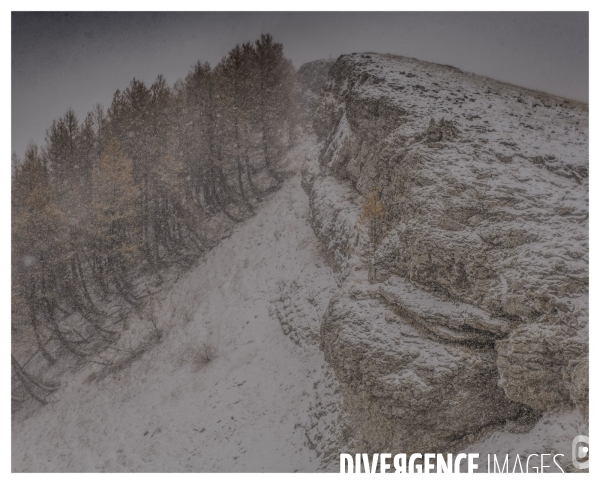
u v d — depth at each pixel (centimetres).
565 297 842
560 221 949
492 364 931
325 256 1666
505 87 1730
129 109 2438
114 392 1741
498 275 930
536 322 853
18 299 2102
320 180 1880
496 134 1230
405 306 1030
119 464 1475
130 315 2056
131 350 1889
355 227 1397
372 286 1150
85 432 1659
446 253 991
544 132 1281
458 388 942
